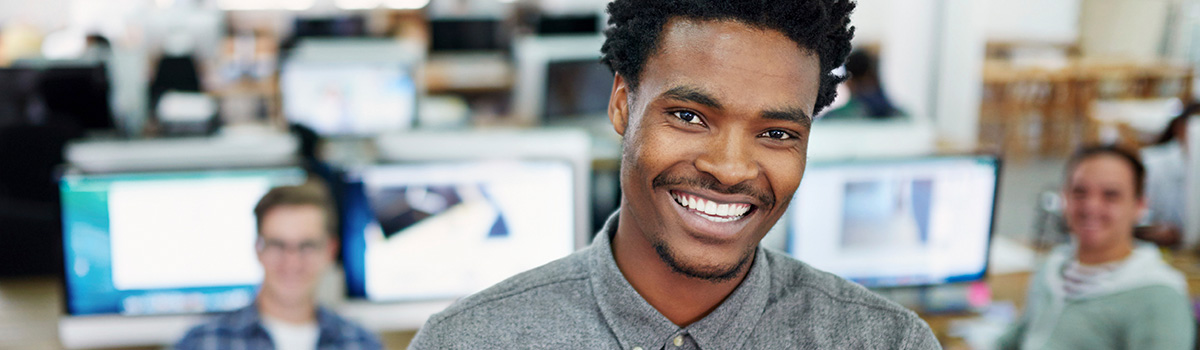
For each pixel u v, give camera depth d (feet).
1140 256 5.76
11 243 7.29
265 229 5.54
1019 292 7.10
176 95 11.82
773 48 2.08
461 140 6.91
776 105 2.08
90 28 19.34
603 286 2.43
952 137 14.92
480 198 6.15
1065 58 19.81
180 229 5.83
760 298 2.41
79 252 5.76
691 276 2.23
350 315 6.05
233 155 6.72
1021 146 20.11
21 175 8.07
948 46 14.84
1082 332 5.71
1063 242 7.89
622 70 2.31
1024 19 20.02
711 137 2.13
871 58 10.96
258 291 5.62
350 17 16.43
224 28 20.39
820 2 2.12
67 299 5.79
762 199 2.19
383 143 6.97
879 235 6.57
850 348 2.42
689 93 2.08
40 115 11.39
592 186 7.75
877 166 6.49
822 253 6.51
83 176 5.73
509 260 6.20
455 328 2.47
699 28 2.10
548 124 12.36
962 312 6.73
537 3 22.26
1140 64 18.56
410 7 22.52
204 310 5.88
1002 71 19.85
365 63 12.09
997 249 8.11
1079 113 19.66
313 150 8.92
